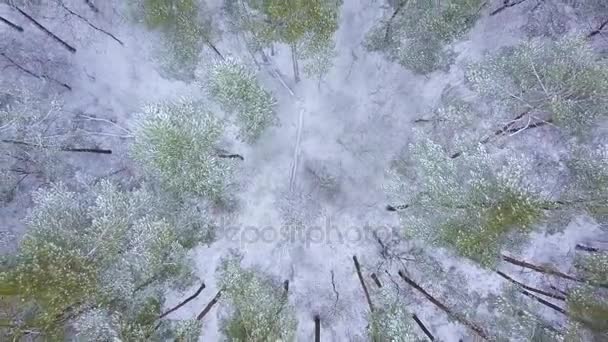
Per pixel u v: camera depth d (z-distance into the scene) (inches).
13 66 642.8
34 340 521.3
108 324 544.1
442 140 639.8
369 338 627.5
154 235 565.6
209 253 650.8
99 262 547.8
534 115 627.2
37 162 625.0
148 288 591.8
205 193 604.4
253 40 630.5
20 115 599.8
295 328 618.5
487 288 650.8
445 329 650.8
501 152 631.8
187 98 616.1
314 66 640.4
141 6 617.3
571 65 574.2
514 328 613.0
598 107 574.6
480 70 621.3
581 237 649.6
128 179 629.3
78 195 590.9
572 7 651.5
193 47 622.2
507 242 600.7
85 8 649.0
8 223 614.5
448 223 582.6
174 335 599.2
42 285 504.4
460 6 605.6
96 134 650.2
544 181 619.2
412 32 627.8
